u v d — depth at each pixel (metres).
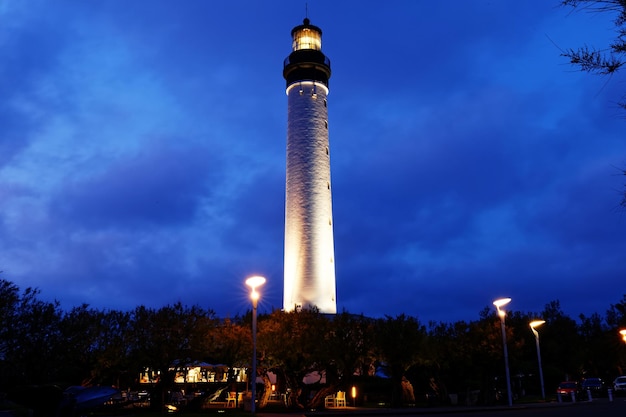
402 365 44.19
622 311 73.19
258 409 39.88
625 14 6.24
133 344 35.84
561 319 74.31
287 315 44.50
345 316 44.31
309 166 63.53
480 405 45.78
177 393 44.84
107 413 32.09
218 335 39.28
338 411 37.81
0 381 28.88
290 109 66.62
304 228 61.59
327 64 68.00
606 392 58.03
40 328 30.30
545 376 66.00
